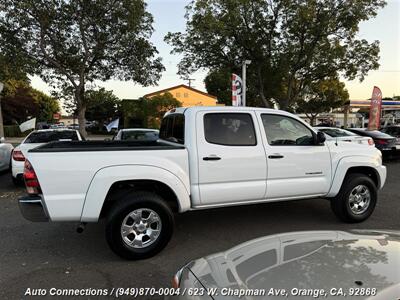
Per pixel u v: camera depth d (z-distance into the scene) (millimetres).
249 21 17672
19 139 32906
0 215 5883
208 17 16219
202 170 4305
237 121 4582
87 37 14180
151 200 3969
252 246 2547
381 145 12719
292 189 4836
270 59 18438
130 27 13602
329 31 17125
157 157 4082
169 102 31594
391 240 2475
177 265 3852
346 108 27484
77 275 3613
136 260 3973
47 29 13320
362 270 1979
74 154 3775
